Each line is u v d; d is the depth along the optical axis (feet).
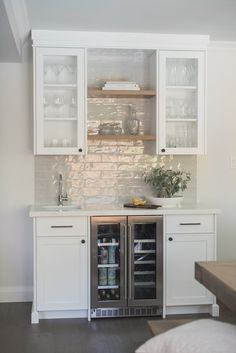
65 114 14.05
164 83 14.01
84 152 13.87
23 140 14.71
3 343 11.48
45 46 13.52
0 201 14.75
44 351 11.00
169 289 13.30
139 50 14.11
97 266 13.07
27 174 14.78
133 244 13.09
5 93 14.57
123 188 15.03
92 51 14.28
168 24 12.91
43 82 13.66
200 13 11.96
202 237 13.37
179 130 14.39
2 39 11.58
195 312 13.67
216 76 15.33
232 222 15.58
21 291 14.89
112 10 11.68
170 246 13.25
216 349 5.34
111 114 14.89
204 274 7.41
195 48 14.06
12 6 10.38
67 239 12.92
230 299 6.28
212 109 15.38
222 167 15.49
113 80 14.83
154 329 8.02
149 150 15.07
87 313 13.28
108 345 11.37
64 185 14.84
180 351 5.58
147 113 14.99
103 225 13.07
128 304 13.14
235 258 15.61
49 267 12.92
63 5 11.28
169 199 14.05
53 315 13.26
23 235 14.85
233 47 15.26
